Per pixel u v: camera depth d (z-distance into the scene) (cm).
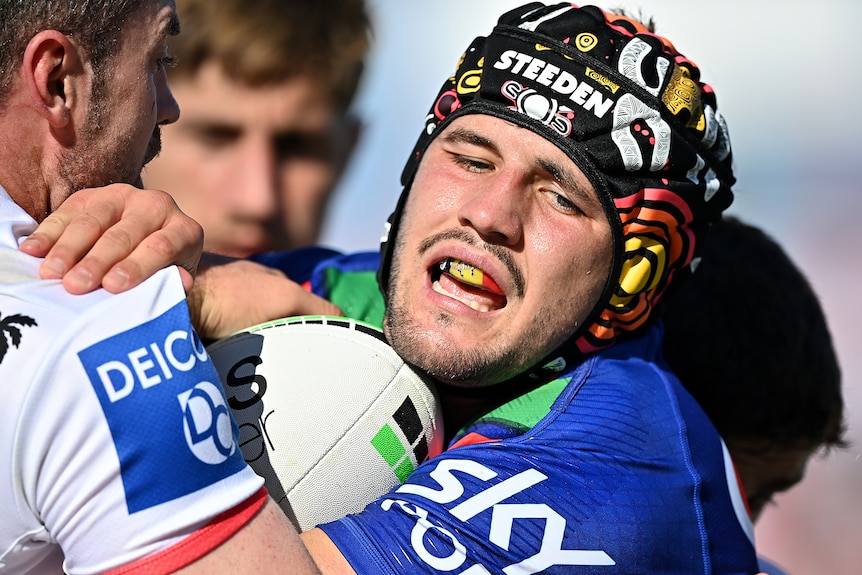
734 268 701
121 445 372
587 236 527
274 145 913
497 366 525
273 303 553
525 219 522
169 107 516
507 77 530
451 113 557
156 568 372
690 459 529
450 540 452
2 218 416
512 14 567
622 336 587
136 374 382
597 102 518
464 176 543
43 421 366
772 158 2131
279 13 865
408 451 511
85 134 454
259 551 393
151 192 441
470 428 532
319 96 916
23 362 369
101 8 440
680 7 2264
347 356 509
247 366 501
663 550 498
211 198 909
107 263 403
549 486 479
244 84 882
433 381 543
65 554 383
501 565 457
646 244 547
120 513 371
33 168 449
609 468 497
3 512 378
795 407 691
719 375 677
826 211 2006
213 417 400
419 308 529
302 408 489
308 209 954
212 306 541
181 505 379
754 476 730
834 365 725
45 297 384
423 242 539
